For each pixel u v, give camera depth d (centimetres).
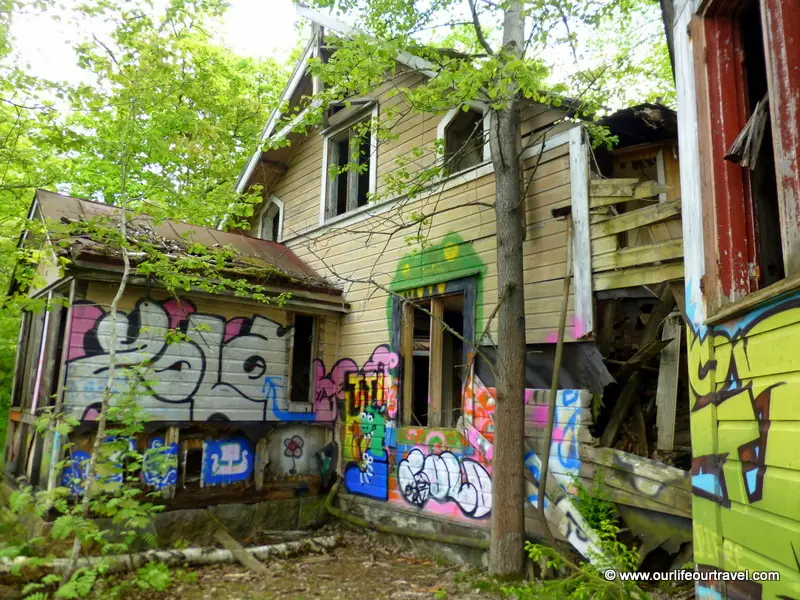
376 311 808
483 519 595
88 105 518
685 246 320
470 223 691
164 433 681
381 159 848
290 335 807
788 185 221
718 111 289
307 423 817
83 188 1245
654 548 441
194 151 602
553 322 574
